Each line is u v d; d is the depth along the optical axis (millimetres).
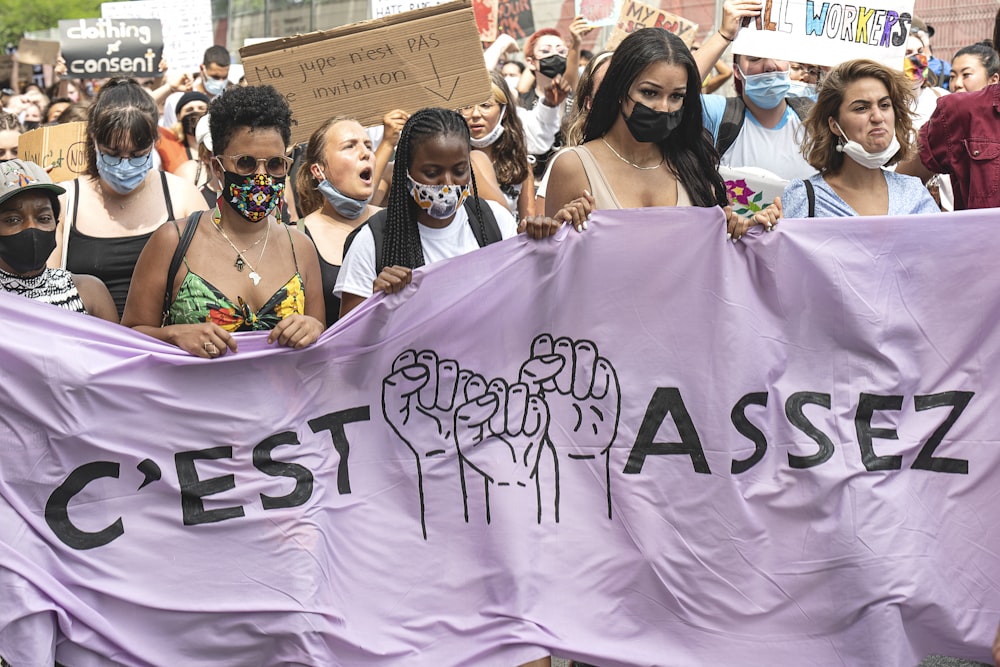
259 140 3818
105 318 4184
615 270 3971
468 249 4203
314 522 3859
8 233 3818
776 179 5402
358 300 4082
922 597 3850
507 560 3926
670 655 3926
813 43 5723
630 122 4039
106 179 4961
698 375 3953
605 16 9211
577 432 3990
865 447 3936
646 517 3951
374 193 5891
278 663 3828
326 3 13727
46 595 3643
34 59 11352
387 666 3846
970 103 4965
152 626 3771
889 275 3957
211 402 3812
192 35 9797
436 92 5609
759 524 3924
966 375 3953
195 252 3904
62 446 3721
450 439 3965
